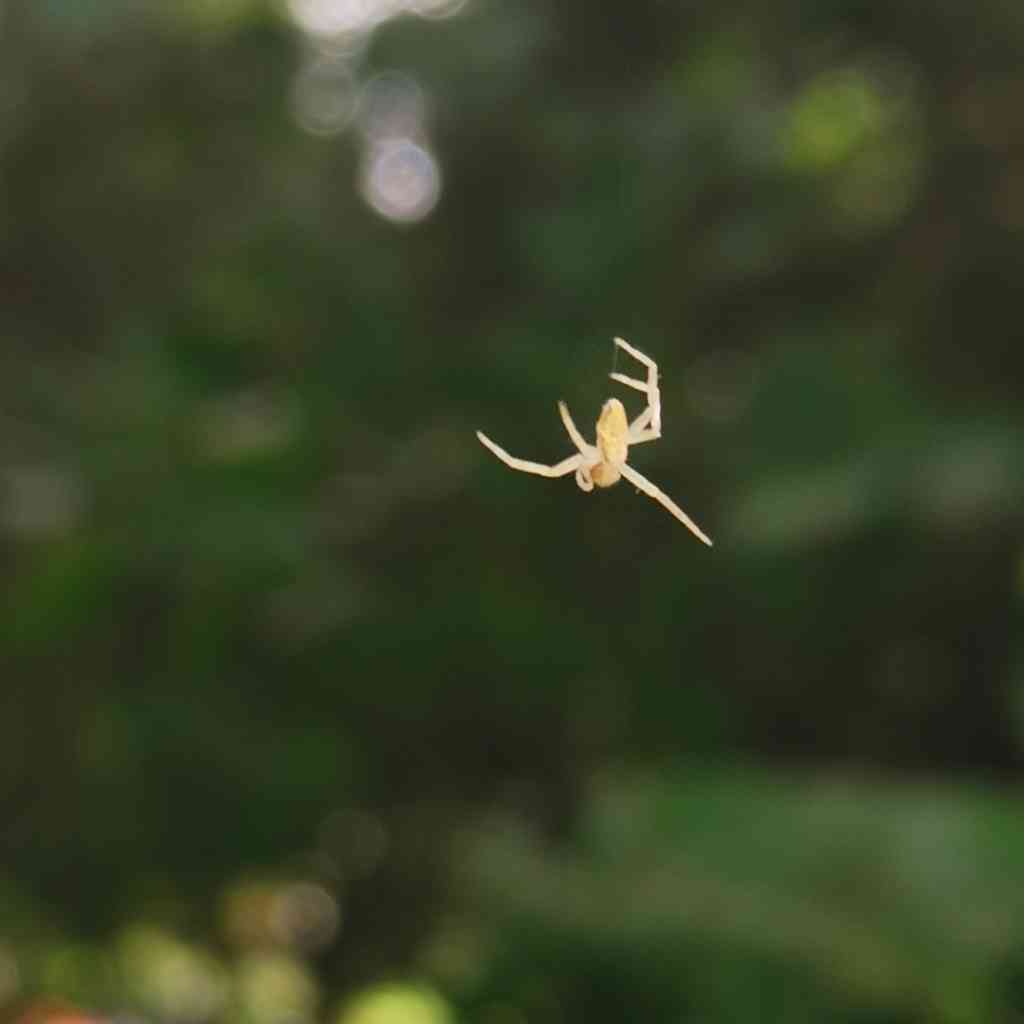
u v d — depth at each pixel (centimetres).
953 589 1154
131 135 1576
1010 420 1133
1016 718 1080
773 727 1269
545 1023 928
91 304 1591
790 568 1159
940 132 1381
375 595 1221
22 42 1489
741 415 1197
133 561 1168
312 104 1705
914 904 831
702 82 1486
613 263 1375
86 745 1200
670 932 849
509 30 1524
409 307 1441
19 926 1231
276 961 1460
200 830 1214
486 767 1277
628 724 1234
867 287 1438
